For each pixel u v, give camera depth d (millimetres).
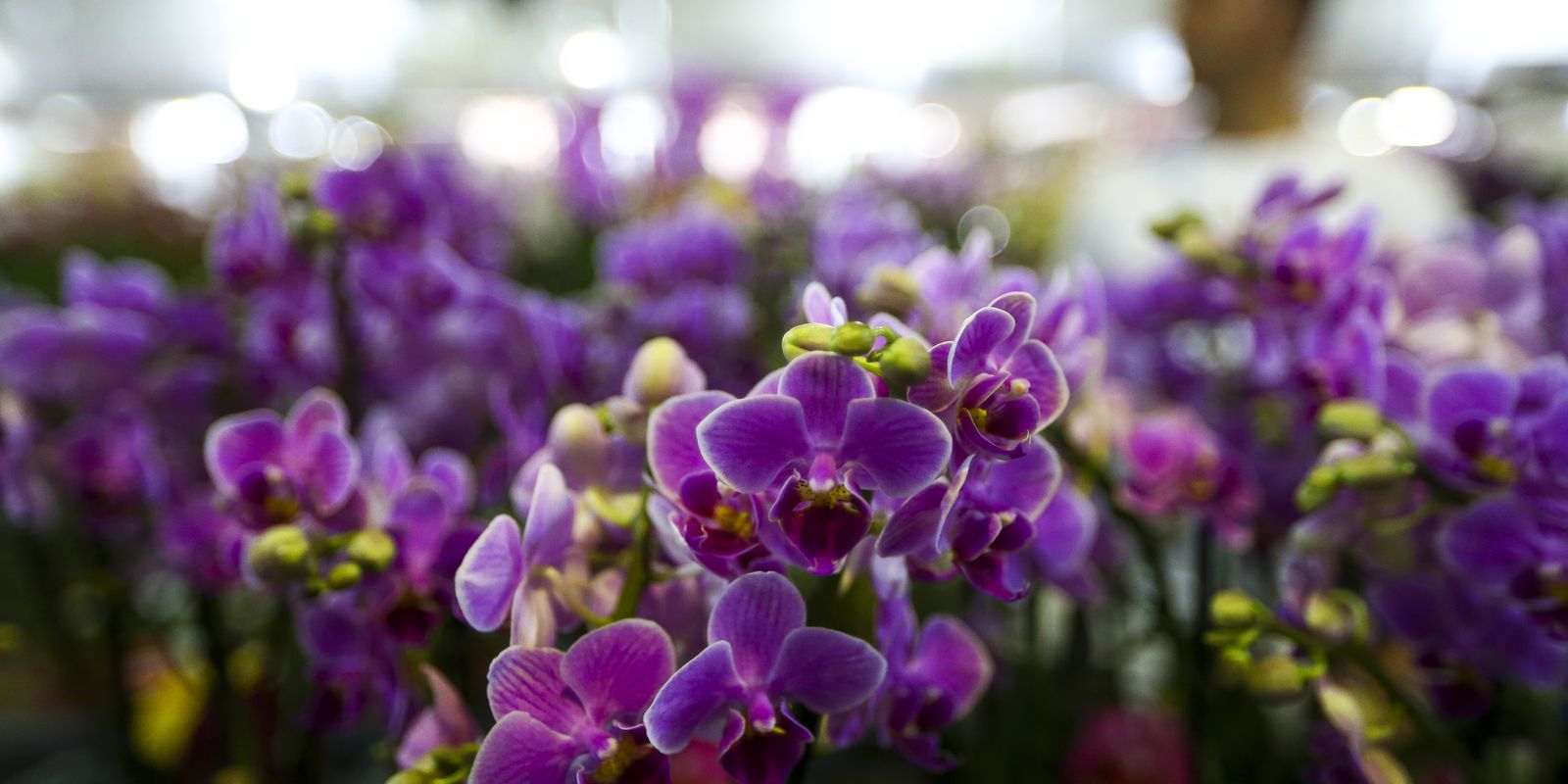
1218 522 455
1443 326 428
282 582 346
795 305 615
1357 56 4223
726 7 4547
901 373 280
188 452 574
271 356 539
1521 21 3805
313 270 518
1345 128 3568
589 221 998
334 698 397
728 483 289
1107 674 546
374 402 562
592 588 323
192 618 562
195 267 1079
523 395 532
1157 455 459
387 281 516
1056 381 311
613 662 291
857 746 580
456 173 654
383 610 367
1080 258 390
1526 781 475
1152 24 4281
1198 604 465
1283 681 366
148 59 3617
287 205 513
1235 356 577
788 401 289
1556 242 469
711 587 318
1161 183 1244
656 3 3656
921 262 378
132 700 581
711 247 655
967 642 354
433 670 345
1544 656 384
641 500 314
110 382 558
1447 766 453
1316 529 388
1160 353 611
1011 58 4387
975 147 1993
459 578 292
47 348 541
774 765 295
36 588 625
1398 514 381
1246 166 1232
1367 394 403
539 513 305
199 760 570
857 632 321
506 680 291
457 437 557
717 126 1046
